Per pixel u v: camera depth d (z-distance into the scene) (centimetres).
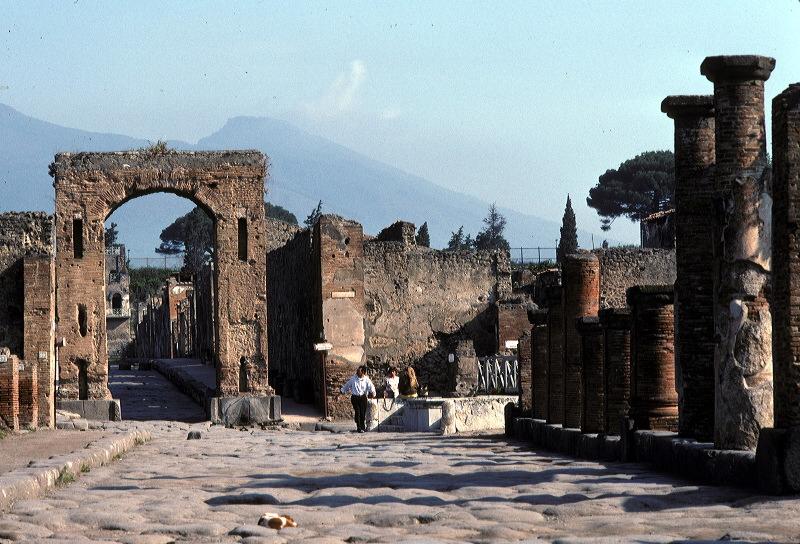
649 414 2523
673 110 2409
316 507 1728
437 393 6091
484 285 6197
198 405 6019
